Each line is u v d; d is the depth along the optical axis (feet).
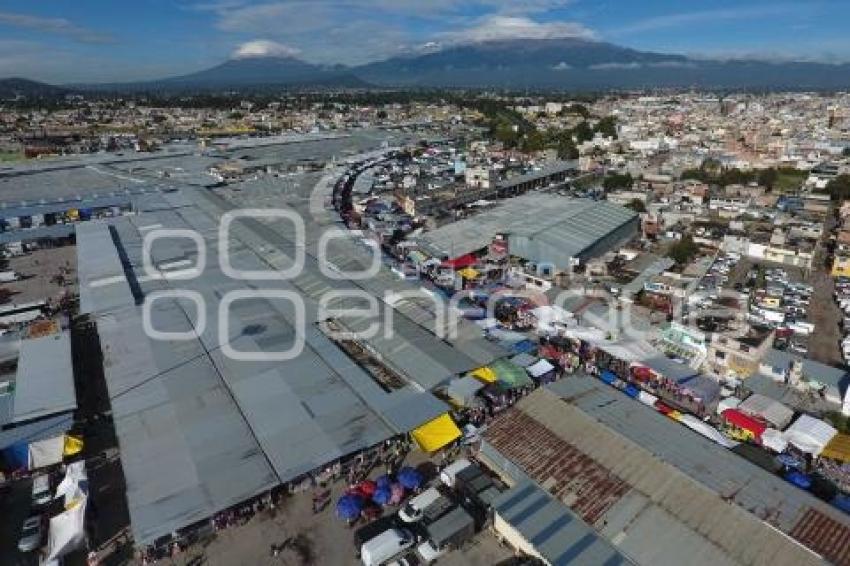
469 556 116.16
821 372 171.63
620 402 144.87
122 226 312.29
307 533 121.60
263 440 136.67
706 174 472.85
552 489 119.14
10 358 179.83
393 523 124.06
